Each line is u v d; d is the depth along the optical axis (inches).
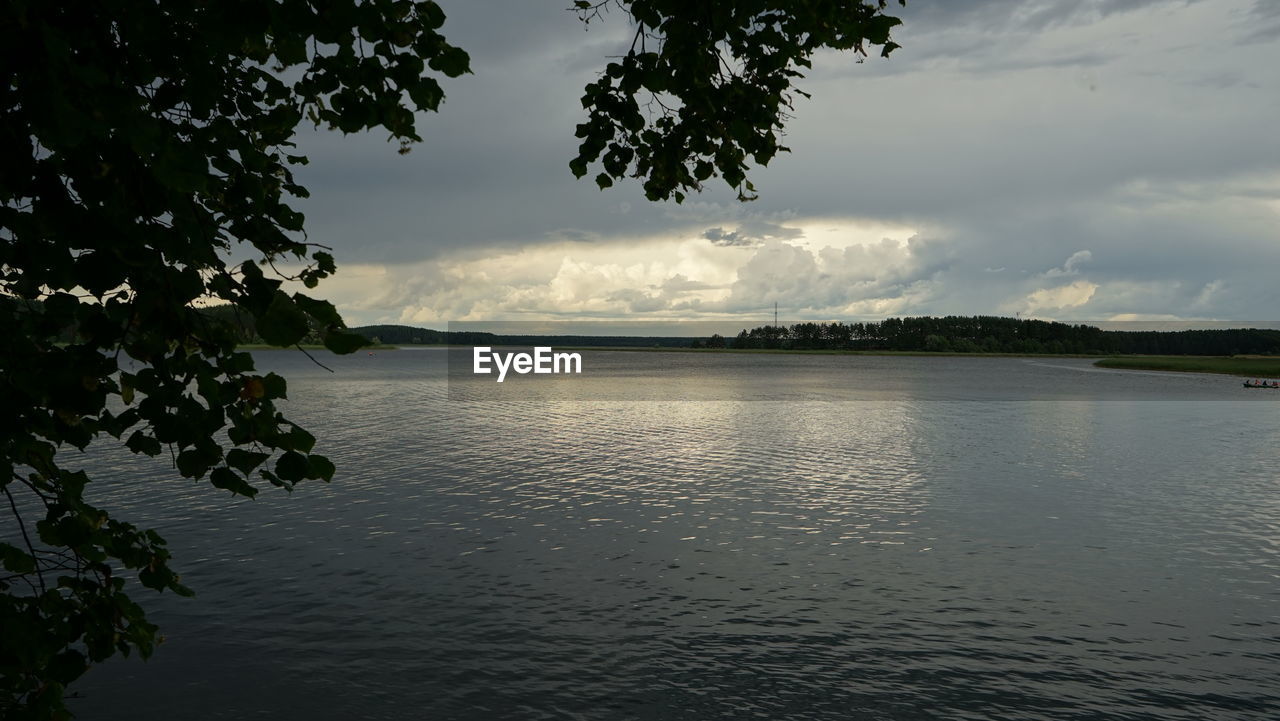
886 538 796.0
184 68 86.5
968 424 2066.9
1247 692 450.0
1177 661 492.7
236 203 119.0
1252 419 2235.5
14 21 72.6
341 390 3528.5
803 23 156.4
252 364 112.2
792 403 2876.5
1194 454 1467.8
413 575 657.0
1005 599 608.4
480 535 795.4
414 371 6373.0
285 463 113.7
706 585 637.3
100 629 142.3
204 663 478.6
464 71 128.4
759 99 169.3
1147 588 636.1
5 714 125.7
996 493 1050.7
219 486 112.7
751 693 447.2
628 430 1862.7
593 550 740.7
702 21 154.0
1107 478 1181.7
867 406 2736.2
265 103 148.7
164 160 81.4
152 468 1163.9
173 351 116.1
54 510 133.7
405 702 432.5
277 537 780.6
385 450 1459.2
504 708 427.8
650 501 979.9
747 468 1258.6
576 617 562.3
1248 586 644.1
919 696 445.1
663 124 183.2
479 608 578.2
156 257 86.6
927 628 546.6
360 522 850.1
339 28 88.2
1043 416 2335.1
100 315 99.9
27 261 83.0
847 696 444.8
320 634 525.0
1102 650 509.7
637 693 446.6
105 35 83.9
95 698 434.0
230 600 590.2
